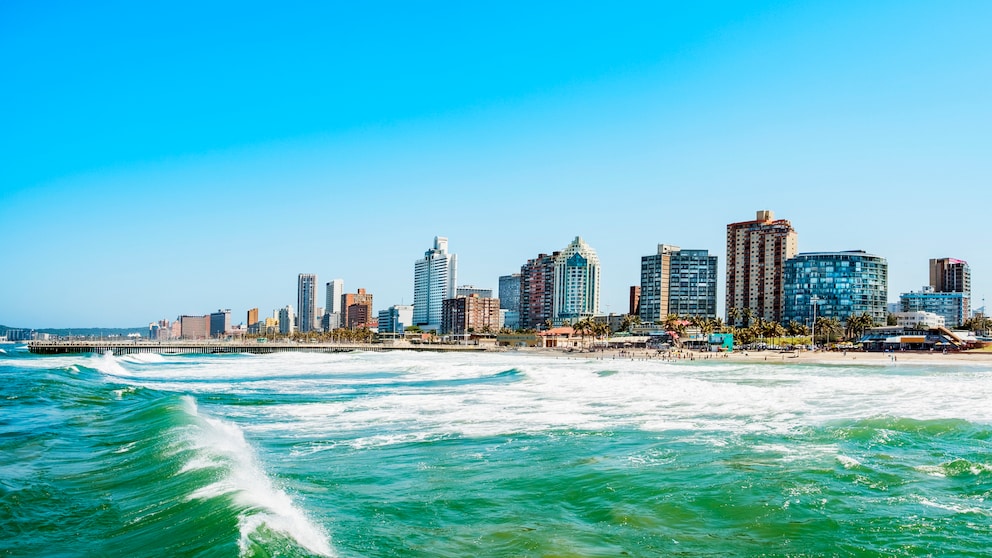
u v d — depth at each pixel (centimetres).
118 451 2959
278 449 3306
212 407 5125
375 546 1827
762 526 2048
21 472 2577
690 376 8212
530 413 4531
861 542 1919
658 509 2214
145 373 10019
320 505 2247
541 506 2269
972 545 1895
